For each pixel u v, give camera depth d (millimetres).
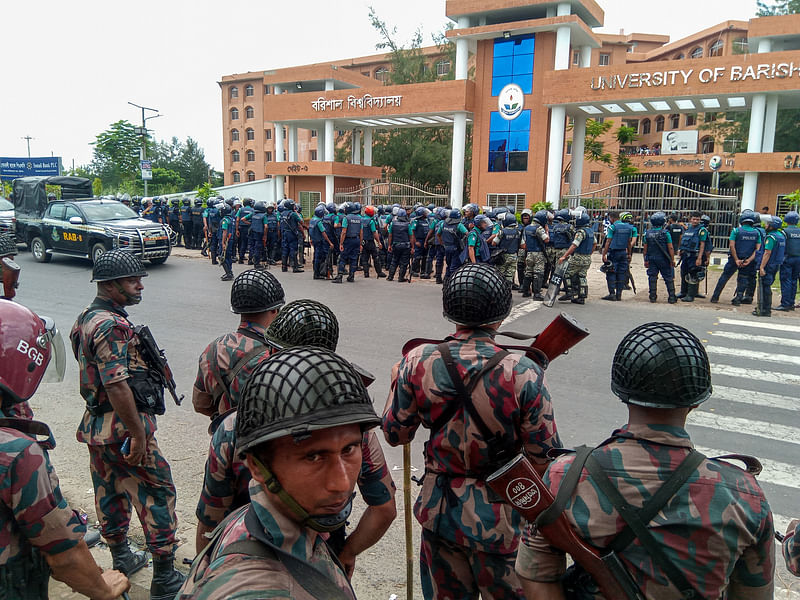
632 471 1424
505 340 8477
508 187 25516
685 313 10602
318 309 2062
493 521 2150
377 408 5871
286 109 29547
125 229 14750
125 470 2984
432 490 2281
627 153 42000
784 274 10844
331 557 1160
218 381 2553
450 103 25344
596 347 8094
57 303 10625
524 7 24219
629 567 1396
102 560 3395
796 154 20359
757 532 1397
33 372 1700
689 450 1447
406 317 9875
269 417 1027
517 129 25062
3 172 38312
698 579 1361
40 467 1575
